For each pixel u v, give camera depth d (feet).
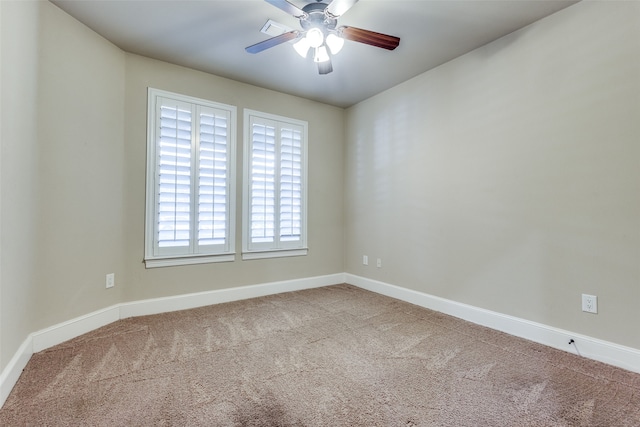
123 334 7.59
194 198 9.79
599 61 6.31
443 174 9.46
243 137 10.84
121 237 8.65
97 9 6.95
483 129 8.39
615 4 6.10
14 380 5.31
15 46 5.45
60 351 6.60
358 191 12.86
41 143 6.51
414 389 5.30
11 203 5.35
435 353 6.68
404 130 10.78
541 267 7.22
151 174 9.11
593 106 6.40
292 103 12.05
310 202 12.57
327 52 7.61
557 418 4.56
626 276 6.00
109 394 5.09
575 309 6.66
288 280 11.92
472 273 8.67
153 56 9.04
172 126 9.45
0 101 4.93
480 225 8.47
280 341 7.29
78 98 7.40
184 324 8.32
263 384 5.44
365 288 12.38
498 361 6.32
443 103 9.45
